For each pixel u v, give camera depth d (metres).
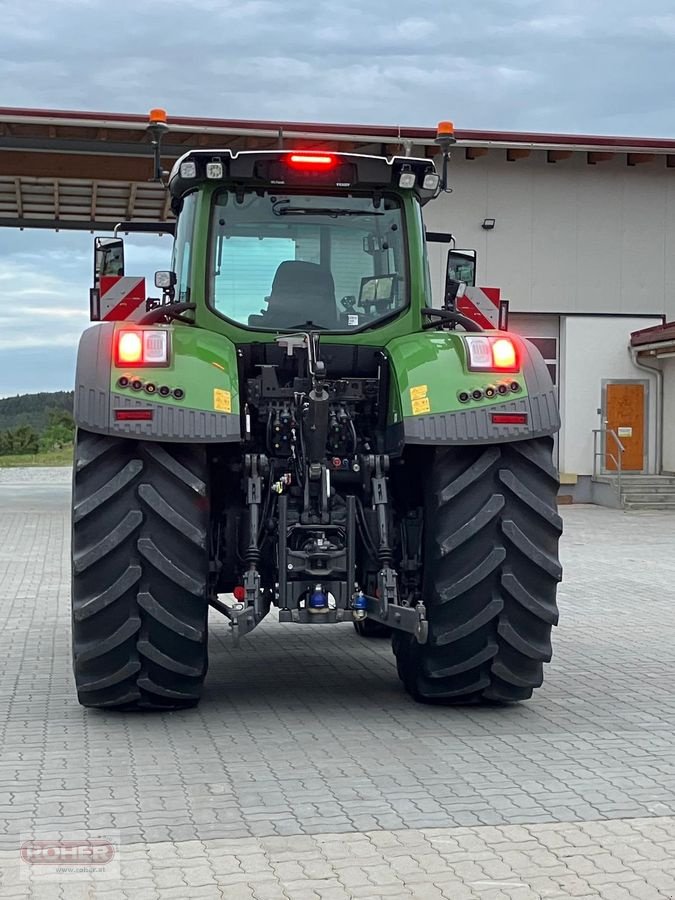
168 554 5.61
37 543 15.14
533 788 4.75
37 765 5.05
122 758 5.17
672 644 8.16
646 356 23.22
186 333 5.88
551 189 22.77
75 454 5.70
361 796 4.63
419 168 6.32
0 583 11.41
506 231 22.66
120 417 5.48
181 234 6.62
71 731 5.65
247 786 4.75
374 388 6.24
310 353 5.82
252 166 6.22
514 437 5.73
